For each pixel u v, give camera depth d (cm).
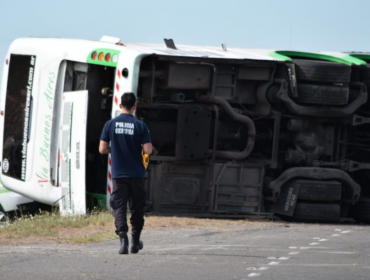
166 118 4334
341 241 3394
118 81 4084
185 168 4331
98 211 4200
